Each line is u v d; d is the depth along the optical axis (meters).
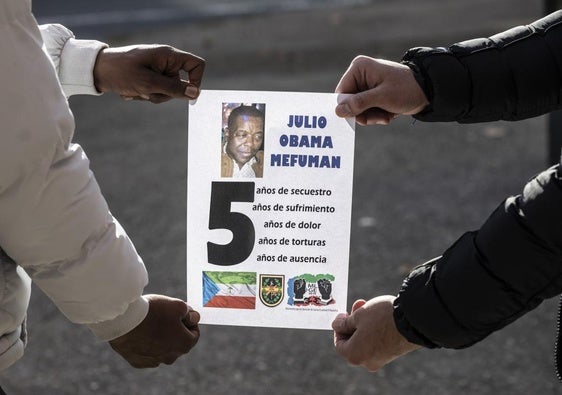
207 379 4.32
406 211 6.07
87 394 4.26
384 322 2.22
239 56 10.29
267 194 2.30
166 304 2.26
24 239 1.94
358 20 11.80
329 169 2.29
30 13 1.86
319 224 2.31
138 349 2.26
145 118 8.23
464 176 6.64
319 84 9.01
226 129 2.29
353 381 4.27
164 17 12.93
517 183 6.49
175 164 7.13
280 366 4.41
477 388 4.19
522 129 7.57
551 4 5.91
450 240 5.67
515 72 2.41
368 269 5.30
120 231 2.06
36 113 1.85
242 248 2.32
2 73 1.82
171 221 6.11
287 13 12.77
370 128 7.70
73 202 1.94
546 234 1.95
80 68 2.44
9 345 2.07
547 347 4.48
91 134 7.84
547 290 2.01
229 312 2.35
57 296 2.04
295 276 2.33
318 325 2.34
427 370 4.33
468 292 2.04
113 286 2.04
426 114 2.41
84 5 13.74
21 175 1.88
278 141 2.29
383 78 2.37
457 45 2.44
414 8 12.23
